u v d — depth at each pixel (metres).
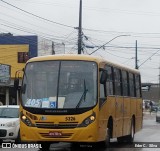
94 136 15.63
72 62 16.41
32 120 15.90
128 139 21.95
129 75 21.95
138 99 24.05
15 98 48.78
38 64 16.58
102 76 16.14
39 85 16.28
